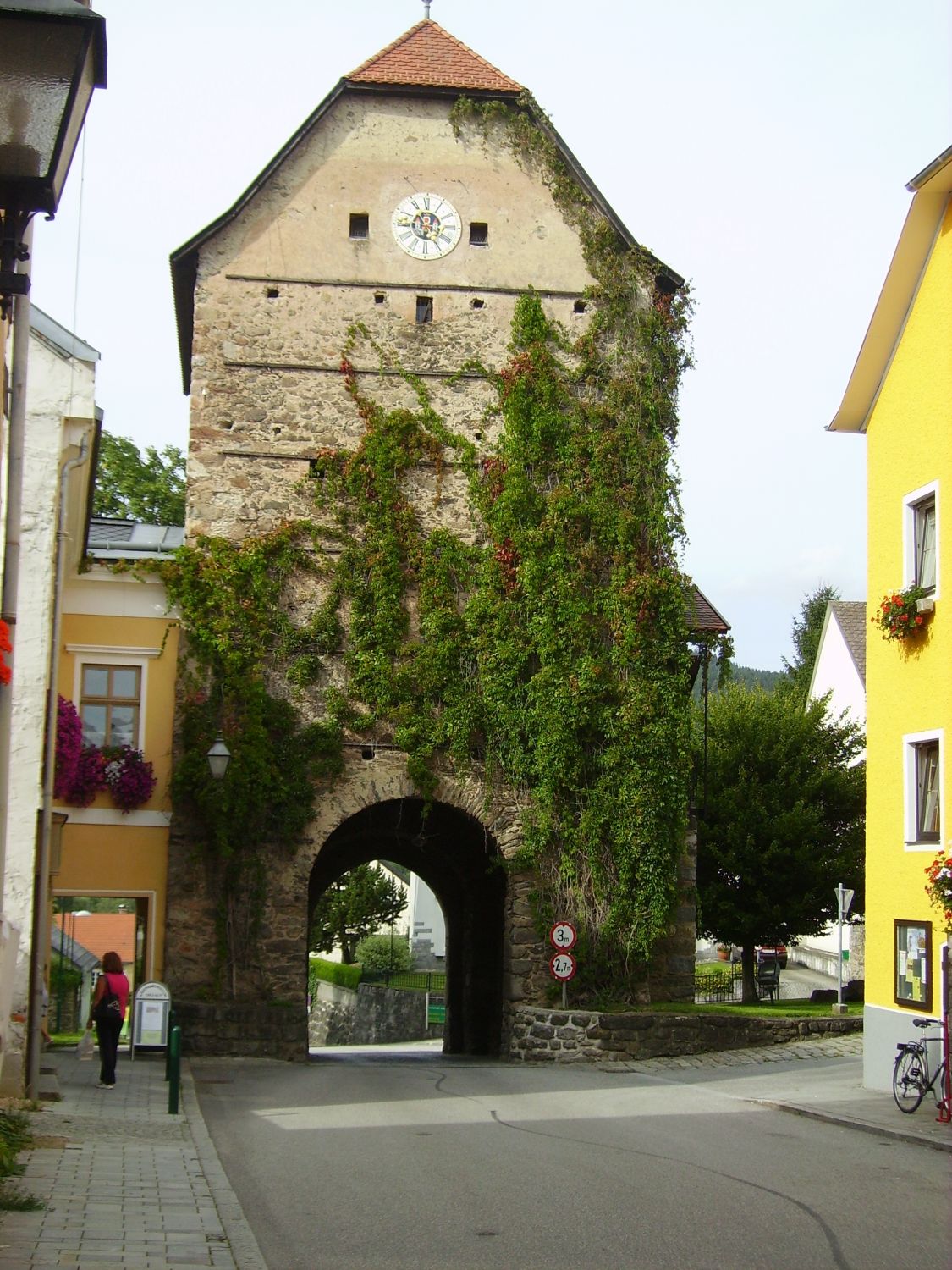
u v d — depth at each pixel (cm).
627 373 2916
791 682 6562
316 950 6319
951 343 1931
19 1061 1652
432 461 2852
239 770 2650
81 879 2625
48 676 1755
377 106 2981
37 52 695
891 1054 1972
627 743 2761
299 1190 1154
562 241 2961
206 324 2858
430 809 2736
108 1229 961
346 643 2770
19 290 770
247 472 2808
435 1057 3188
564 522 2812
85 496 2217
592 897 2739
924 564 2017
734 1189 1163
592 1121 1662
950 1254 920
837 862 3869
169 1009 2356
